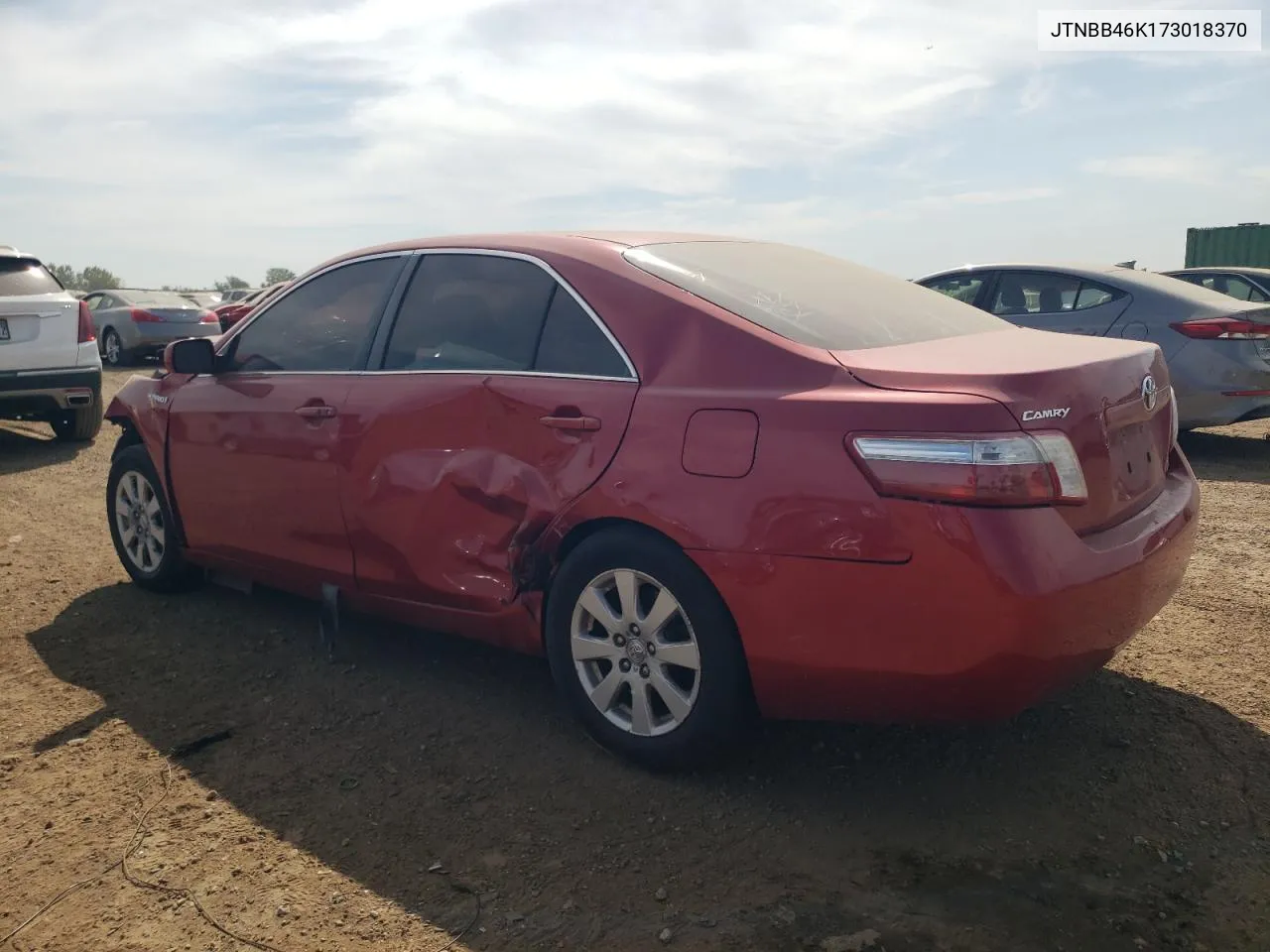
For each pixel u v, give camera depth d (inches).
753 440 110.8
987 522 99.3
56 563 221.1
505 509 131.5
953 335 133.5
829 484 105.5
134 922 101.2
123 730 141.9
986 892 102.2
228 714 146.6
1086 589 102.4
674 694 120.5
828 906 100.7
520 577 132.5
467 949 96.3
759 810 118.3
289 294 169.8
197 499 177.8
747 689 116.5
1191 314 301.4
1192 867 105.3
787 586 108.1
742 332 118.2
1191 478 137.0
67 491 298.7
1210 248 826.2
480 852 111.7
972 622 100.0
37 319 350.0
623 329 126.3
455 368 140.6
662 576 117.3
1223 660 153.0
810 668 109.1
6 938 99.1
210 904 103.7
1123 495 116.2
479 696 150.6
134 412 191.5
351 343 156.3
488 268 143.9
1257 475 286.4
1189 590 184.2
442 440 138.5
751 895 102.9
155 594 198.4
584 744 135.0
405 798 123.0
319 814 120.0
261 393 164.2
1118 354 121.3
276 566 166.2
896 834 113.0
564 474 125.3
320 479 153.6
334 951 96.4
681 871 107.3
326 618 160.4
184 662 165.2
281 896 104.7
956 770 126.0
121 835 116.3
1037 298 333.1
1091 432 109.0
